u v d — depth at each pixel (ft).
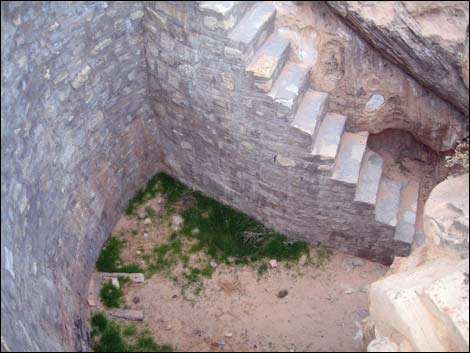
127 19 18.67
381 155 22.13
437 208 16.20
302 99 19.52
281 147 19.39
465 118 19.66
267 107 18.61
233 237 21.56
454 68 18.03
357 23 18.26
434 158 21.56
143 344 18.98
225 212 22.22
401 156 22.09
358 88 19.75
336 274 20.95
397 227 20.56
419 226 20.85
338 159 19.97
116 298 19.97
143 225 21.84
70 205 18.43
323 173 19.45
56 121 17.30
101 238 20.86
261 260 21.12
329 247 21.62
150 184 22.95
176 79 19.79
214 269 20.81
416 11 17.74
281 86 18.74
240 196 21.83
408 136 21.76
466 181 16.74
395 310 14.17
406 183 21.54
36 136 16.34
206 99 19.63
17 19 15.19
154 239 21.50
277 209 21.26
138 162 22.09
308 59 19.61
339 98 20.04
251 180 20.98
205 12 17.48
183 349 18.95
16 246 14.80
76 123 18.25
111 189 20.95
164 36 18.95
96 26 17.78
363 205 19.81
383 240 20.62
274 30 19.54
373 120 20.52
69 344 16.47
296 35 19.51
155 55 19.70
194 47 18.52
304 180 19.89
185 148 21.81
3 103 14.76
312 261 21.22
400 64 18.86
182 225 21.84
